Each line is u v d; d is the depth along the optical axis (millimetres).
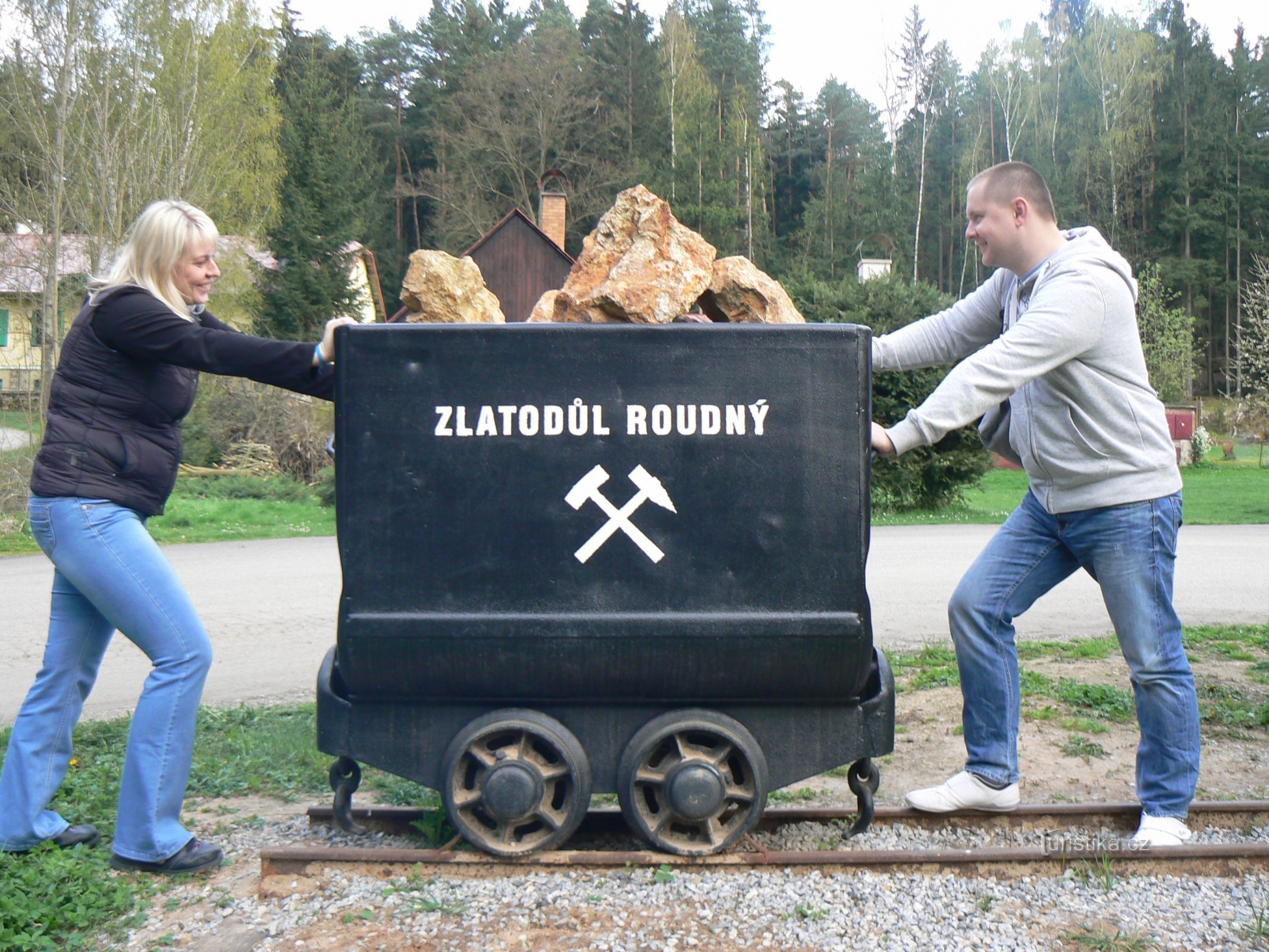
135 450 3287
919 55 59688
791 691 3092
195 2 25891
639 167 45875
